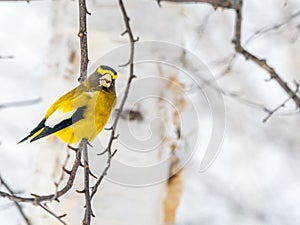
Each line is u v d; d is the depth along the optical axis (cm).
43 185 1112
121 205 1085
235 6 866
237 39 884
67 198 1091
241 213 1759
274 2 1808
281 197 1797
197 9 1756
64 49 1153
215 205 1759
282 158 1830
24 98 1844
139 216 1087
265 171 1828
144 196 1091
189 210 1739
